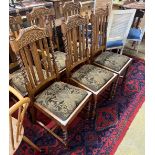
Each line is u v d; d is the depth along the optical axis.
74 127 1.70
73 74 1.68
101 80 1.60
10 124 0.89
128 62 1.95
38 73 1.38
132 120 1.78
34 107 1.48
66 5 2.17
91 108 1.69
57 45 2.15
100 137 1.61
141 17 2.82
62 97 1.38
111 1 2.74
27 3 2.86
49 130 1.63
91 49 1.83
